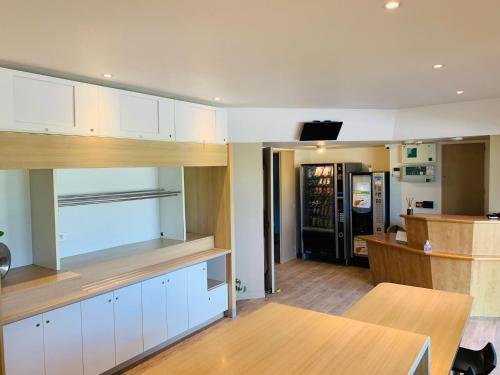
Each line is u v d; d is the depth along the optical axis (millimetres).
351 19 2076
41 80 2885
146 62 2834
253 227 5262
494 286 4461
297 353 1494
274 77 3363
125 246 4148
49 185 3172
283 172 7199
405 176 6508
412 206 6582
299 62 2904
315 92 4051
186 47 2506
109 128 3355
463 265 4500
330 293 5512
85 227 3857
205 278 4324
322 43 2471
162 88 3713
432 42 2490
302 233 7547
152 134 3725
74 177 3768
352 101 4629
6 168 2688
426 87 3895
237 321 1812
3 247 2975
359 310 2545
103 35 2264
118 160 3430
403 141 5906
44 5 1829
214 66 2975
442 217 4805
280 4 1868
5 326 2619
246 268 5266
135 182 4348
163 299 3805
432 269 4715
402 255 5184
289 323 1773
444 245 4680
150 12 1937
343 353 1484
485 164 6039
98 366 3211
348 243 7055
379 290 2930
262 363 1429
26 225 3334
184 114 4059
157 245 4199
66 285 3008
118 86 3596
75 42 2379
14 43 2385
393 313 2498
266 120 5098
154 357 3730
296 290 5656
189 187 4887
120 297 3383
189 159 4113
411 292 2881
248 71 3139
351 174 6973
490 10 1979
